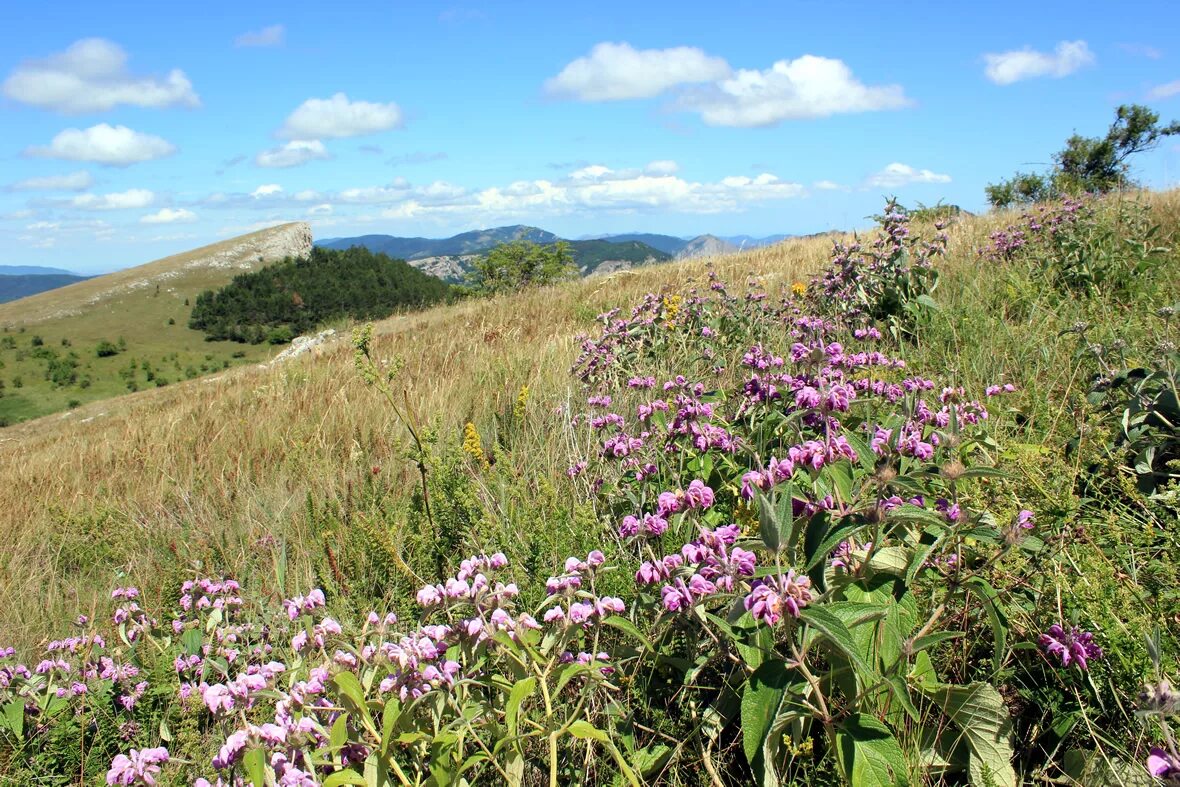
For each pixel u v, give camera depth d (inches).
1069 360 157.0
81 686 107.7
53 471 306.3
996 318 199.5
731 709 74.7
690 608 70.9
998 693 71.5
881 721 68.4
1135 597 79.8
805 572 74.0
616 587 91.4
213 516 189.6
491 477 150.2
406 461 185.3
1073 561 84.9
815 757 73.0
